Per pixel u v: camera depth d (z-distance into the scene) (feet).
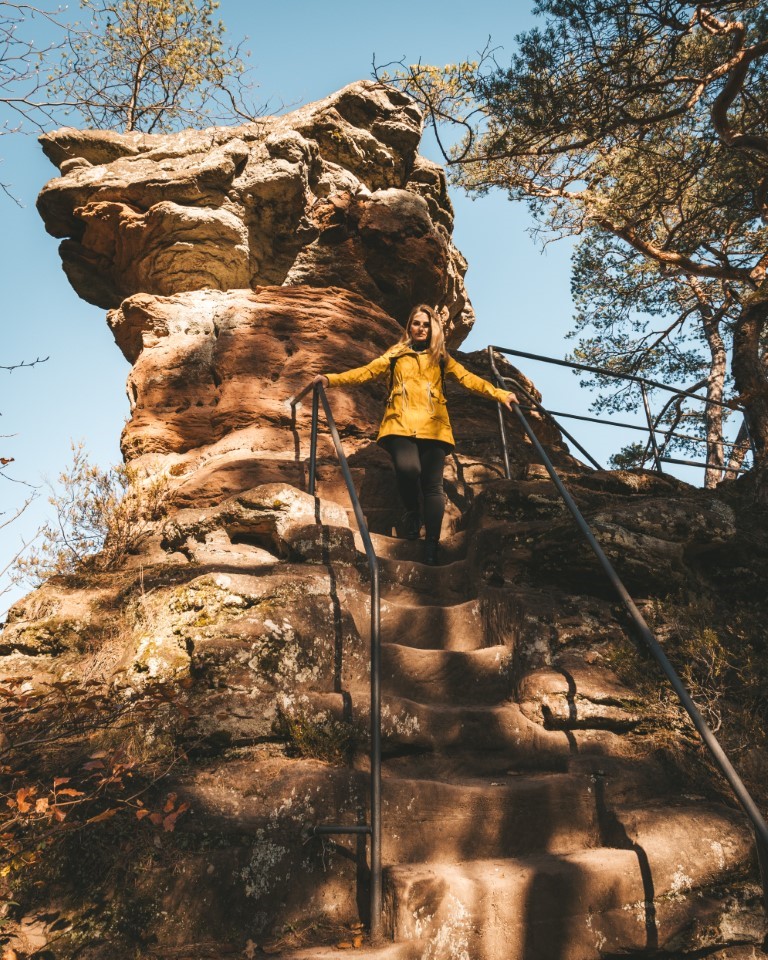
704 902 10.93
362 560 16.51
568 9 25.88
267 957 9.29
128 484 19.93
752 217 32.86
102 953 9.38
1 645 15.24
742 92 28.30
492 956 9.70
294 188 23.18
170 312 22.97
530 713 13.38
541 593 15.83
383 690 13.69
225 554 17.13
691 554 17.89
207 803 10.64
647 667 14.67
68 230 24.38
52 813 9.72
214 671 12.34
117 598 16.05
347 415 21.83
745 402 24.64
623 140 31.50
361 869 10.64
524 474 21.33
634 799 12.30
